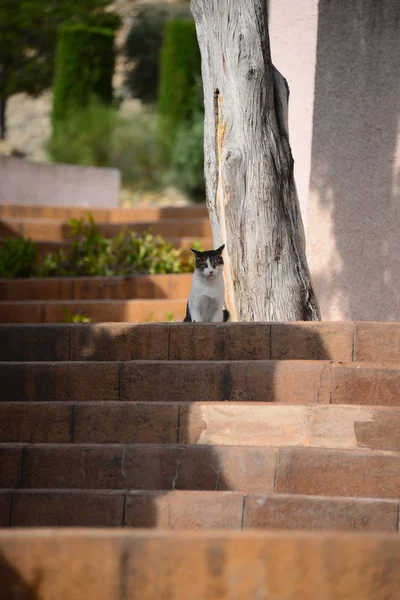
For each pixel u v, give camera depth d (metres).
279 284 10.98
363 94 12.93
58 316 15.33
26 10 37.16
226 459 8.05
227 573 4.99
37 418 8.95
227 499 7.61
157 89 39.34
